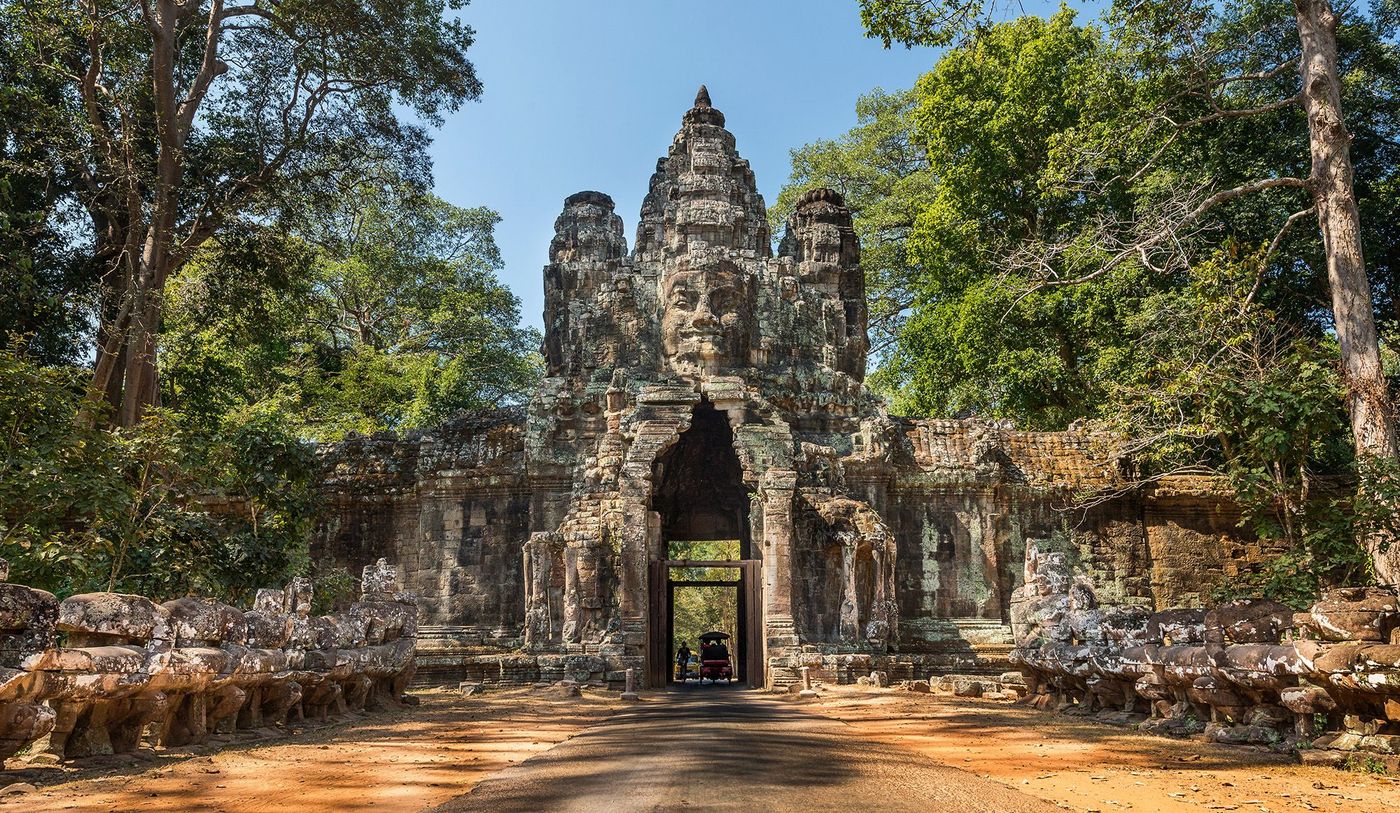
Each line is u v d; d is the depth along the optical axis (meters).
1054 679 16.09
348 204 33.09
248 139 29.09
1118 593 30.25
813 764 9.02
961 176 37.28
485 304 51.94
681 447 31.69
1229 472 20.75
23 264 23.80
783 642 25.02
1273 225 29.33
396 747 10.85
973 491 30.73
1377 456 15.52
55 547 15.65
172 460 19.09
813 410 30.77
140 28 26.00
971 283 38.03
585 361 31.16
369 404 46.34
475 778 8.57
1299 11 18.75
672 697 21.89
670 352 29.72
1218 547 30.62
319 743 11.19
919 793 7.60
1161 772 9.05
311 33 27.53
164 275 25.69
